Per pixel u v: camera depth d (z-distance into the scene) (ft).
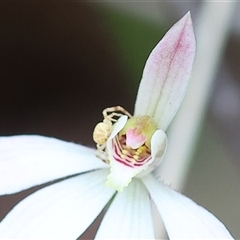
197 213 0.37
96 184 0.39
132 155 0.38
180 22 0.37
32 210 0.37
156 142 0.38
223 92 0.46
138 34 0.47
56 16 0.50
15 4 0.50
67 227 0.37
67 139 0.50
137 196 0.38
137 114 0.39
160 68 0.38
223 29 0.44
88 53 0.50
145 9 0.47
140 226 0.38
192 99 0.44
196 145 0.45
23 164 0.38
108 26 0.49
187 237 0.37
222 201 0.46
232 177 0.47
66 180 0.38
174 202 0.38
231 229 0.46
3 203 0.48
